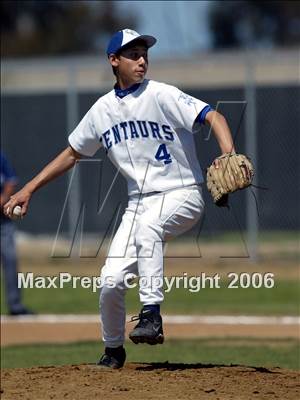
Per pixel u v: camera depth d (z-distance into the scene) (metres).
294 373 25.67
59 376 25.41
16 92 76.31
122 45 24.55
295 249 68.56
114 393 23.05
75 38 154.00
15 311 49.31
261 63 68.44
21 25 154.12
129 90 24.84
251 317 48.34
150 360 34.75
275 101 72.88
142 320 24.16
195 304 53.06
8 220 48.41
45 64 71.62
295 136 72.69
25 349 39.16
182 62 72.56
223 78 76.12
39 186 26.14
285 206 72.94
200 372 25.52
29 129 76.25
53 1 154.12
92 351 37.97
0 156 47.44
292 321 46.88
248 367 26.84
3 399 23.00
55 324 47.12
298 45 151.38
